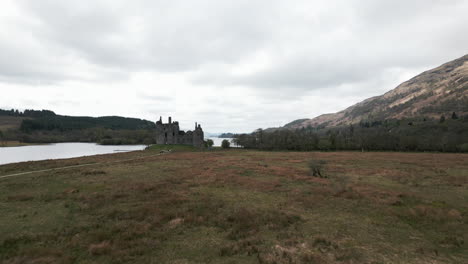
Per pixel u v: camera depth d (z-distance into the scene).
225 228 12.78
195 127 116.06
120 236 11.52
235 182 25.77
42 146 153.00
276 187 23.36
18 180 26.77
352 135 140.88
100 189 21.89
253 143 130.25
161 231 12.34
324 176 29.92
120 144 175.62
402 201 18.08
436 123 143.25
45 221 13.57
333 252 9.98
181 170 35.44
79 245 10.52
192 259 9.45
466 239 11.42
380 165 42.94
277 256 9.57
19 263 8.98
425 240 11.31
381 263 9.12
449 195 20.48
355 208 16.48
